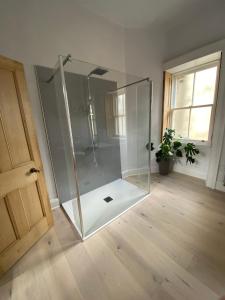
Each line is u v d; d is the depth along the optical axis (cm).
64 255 133
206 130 253
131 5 192
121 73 232
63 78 147
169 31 250
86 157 214
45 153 189
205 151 253
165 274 113
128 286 106
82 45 196
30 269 122
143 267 118
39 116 177
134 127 263
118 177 275
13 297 104
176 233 150
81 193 211
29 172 138
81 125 200
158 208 191
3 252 118
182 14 211
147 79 226
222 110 204
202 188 235
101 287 106
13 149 125
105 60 221
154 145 290
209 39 209
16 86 127
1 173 115
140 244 140
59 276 115
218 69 215
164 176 284
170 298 98
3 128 117
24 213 136
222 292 100
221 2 190
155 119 280
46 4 162
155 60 258
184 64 238
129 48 242
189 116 270
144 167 253
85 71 188
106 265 122
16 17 146
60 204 209
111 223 169
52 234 158
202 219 168
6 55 146
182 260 122
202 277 109
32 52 160
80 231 158
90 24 200
